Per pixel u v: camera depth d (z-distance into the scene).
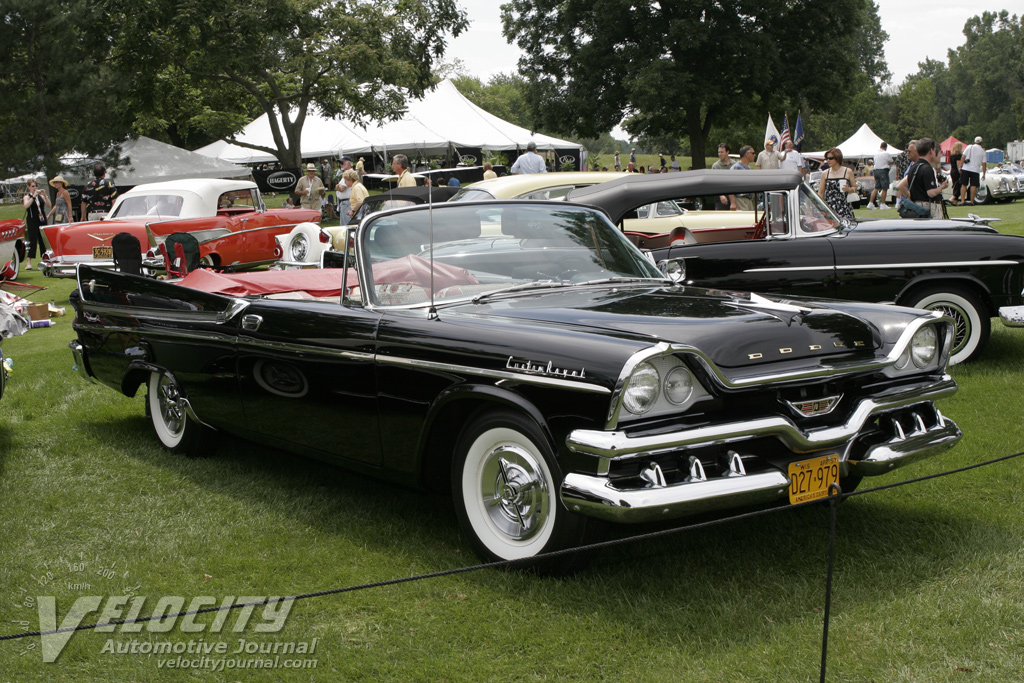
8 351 8.51
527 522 3.22
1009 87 122.62
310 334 3.87
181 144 48.59
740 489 2.95
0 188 37.06
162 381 5.05
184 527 3.95
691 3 32.97
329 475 4.66
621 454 2.81
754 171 6.39
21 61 24.38
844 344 3.31
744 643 2.79
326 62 27.83
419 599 3.17
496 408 3.28
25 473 4.77
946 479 4.22
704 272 6.10
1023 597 3.01
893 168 21.19
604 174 9.27
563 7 35.03
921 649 2.70
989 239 6.14
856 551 3.46
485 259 4.02
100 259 12.04
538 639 2.85
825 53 34.59
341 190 15.14
